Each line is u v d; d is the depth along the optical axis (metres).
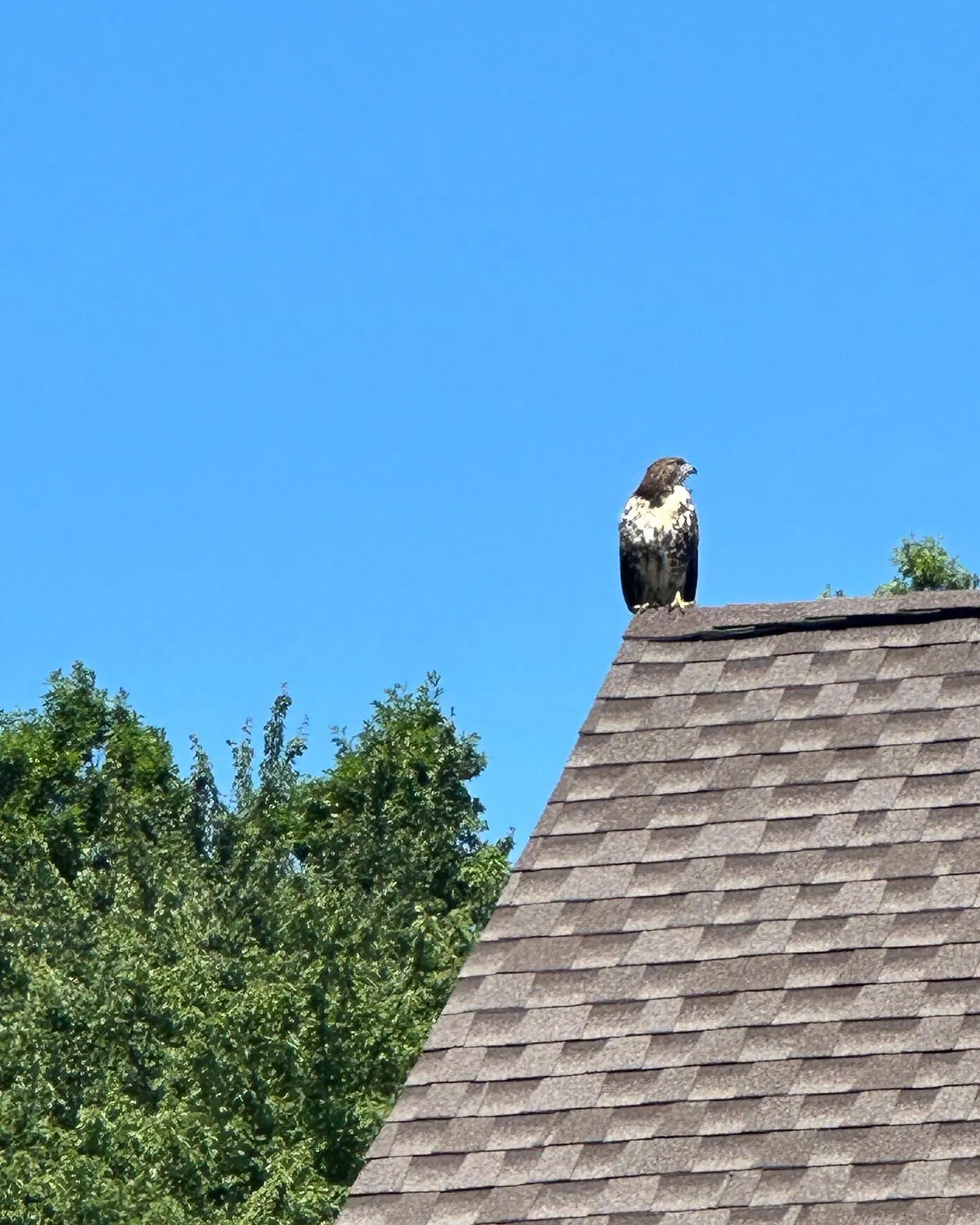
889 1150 12.70
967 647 15.26
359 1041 36.66
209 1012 37.31
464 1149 13.51
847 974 13.59
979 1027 13.09
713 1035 13.57
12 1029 37.78
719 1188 12.84
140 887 50.50
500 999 14.18
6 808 62.75
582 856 14.81
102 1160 33.56
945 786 14.45
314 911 40.16
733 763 15.05
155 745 65.69
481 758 61.84
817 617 15.76
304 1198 32.22
